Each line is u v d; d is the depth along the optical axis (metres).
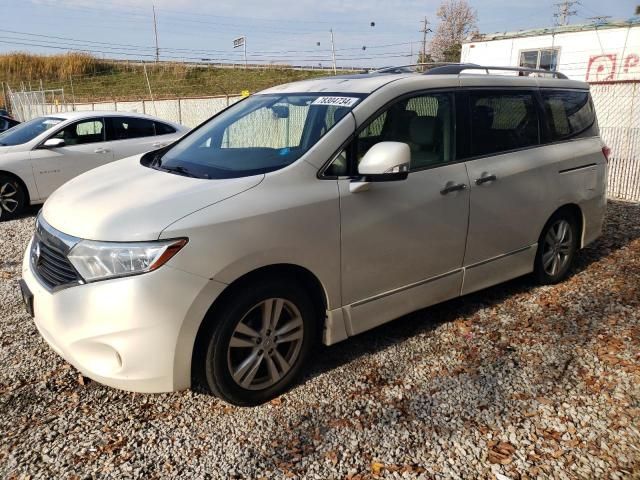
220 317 2.72
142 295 2.51
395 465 2.50
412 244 3.43
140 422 2.82
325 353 3.52
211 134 3.83
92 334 2.56
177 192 2.82
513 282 4.76
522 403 2.97
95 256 2.57
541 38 16.17
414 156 3.47
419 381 3.19
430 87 3.62
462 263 3.79
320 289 3.12
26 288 2.98
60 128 8.06
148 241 2.54
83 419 2.84
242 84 42.56
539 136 4.34
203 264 2.60
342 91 3.49
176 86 43.16
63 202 3.06
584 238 4.82
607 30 14.77
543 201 4.27
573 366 3.35
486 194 3.81
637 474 2.43
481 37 17.75
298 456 2.56
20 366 3.36
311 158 3.05
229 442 2.66
